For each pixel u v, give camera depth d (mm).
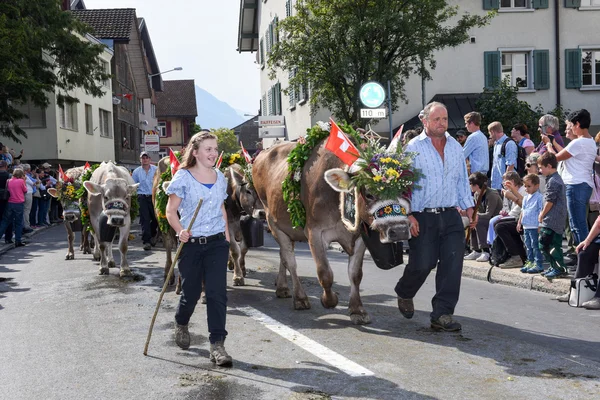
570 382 4930
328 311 7625
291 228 7660
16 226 16406
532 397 4625
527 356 5625
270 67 21516
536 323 6910
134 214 11023
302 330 6719
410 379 5070
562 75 27828
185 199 5648
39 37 24125
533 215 9180
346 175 6230
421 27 19750
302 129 30406
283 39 20766
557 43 27641
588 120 9055
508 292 8734
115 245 15414
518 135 12422
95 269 11602
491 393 4727
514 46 27594
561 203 8609
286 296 8586
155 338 6559
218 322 5598
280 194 7621
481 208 10703
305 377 5176
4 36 22516
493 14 21156
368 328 6742
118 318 7535
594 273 7711
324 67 20656
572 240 10281
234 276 9602
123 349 6176
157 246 15172
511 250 9688
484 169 11352
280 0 34875
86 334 6840
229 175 9664
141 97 53438
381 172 5918
